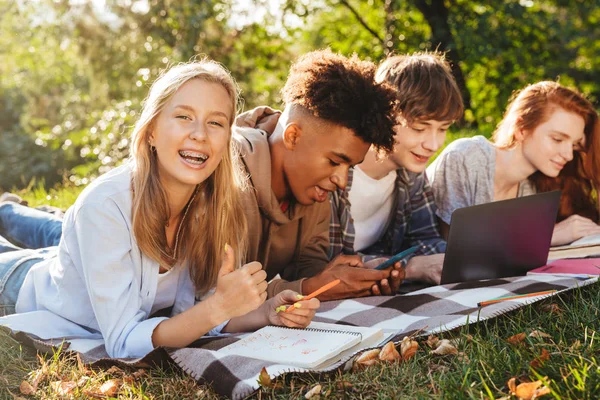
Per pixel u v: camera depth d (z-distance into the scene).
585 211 3.94
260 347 2.16
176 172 2.29
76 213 2.32
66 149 13.17
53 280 2.52
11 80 16.98
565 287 2.65
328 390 1.89
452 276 2.95
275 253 3.07
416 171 3.29
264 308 2.46
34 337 2.37
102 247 2.28
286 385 1.96
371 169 3.35
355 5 14.85
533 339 2.15
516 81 13.45
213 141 2.31
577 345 2.03
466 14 12.22
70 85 15.77
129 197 2.33
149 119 2.31
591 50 14.73
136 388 2.03
